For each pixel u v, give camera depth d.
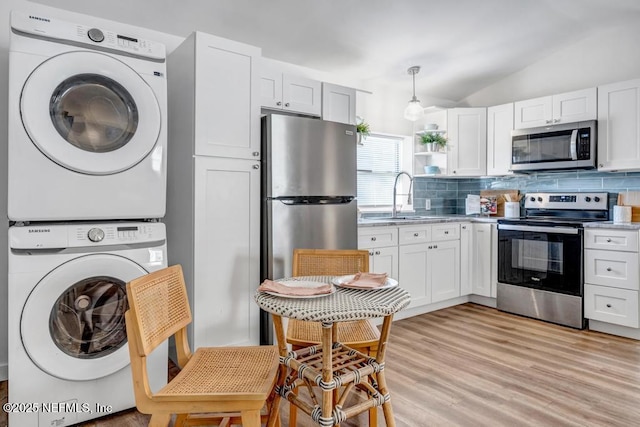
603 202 3.52
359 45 3.35
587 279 3.13
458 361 2.51
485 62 3.96
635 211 3.35
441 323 3.30
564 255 3.23
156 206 2.01
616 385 2.18
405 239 3.38
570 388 2.14
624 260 2.94
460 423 1.81
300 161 2.59
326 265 2.07
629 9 3.27
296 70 3.60
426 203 4.55
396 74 3.98
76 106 1.79
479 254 3.87
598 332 3.09
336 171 2.77
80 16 2.52
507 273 3.62
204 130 2.28
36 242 1.66
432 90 4.48
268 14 2.79
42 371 1.67
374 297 1.44
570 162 3.46
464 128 4.15
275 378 1.39
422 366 2.43
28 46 1.68
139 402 1.20
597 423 1.81
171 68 2.57
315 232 2.65
